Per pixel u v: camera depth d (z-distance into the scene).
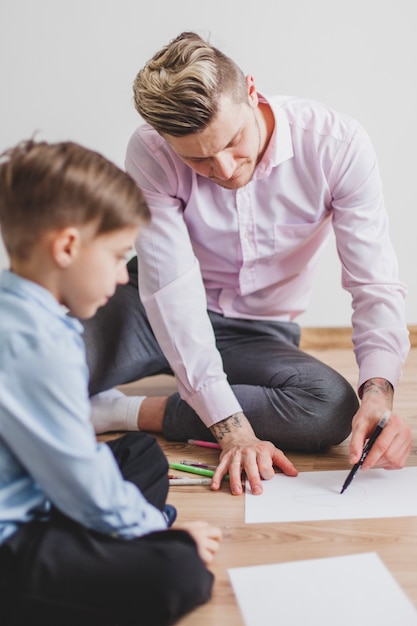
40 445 0.95
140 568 0.99
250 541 1.24
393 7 2.42
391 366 1.52
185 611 1.02
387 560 1.16
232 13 2.45
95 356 1.77
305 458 1.58
